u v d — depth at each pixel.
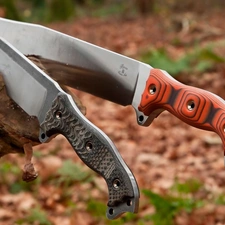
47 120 2.14
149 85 2.34
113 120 11.50
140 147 9.74
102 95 2.51
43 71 2.37
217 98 2.16
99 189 7.42
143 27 24.67
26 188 7.72
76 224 6.47
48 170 7.96
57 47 2.50
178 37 18.83
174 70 12.97
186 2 32.06
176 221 6.06
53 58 2.51
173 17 24.52
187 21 22.00
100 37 23.56
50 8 33.28
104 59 2.46
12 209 7.18
